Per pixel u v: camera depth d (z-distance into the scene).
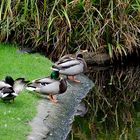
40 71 17.17
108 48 20.06
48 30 19.27
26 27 19.75
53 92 14.87
